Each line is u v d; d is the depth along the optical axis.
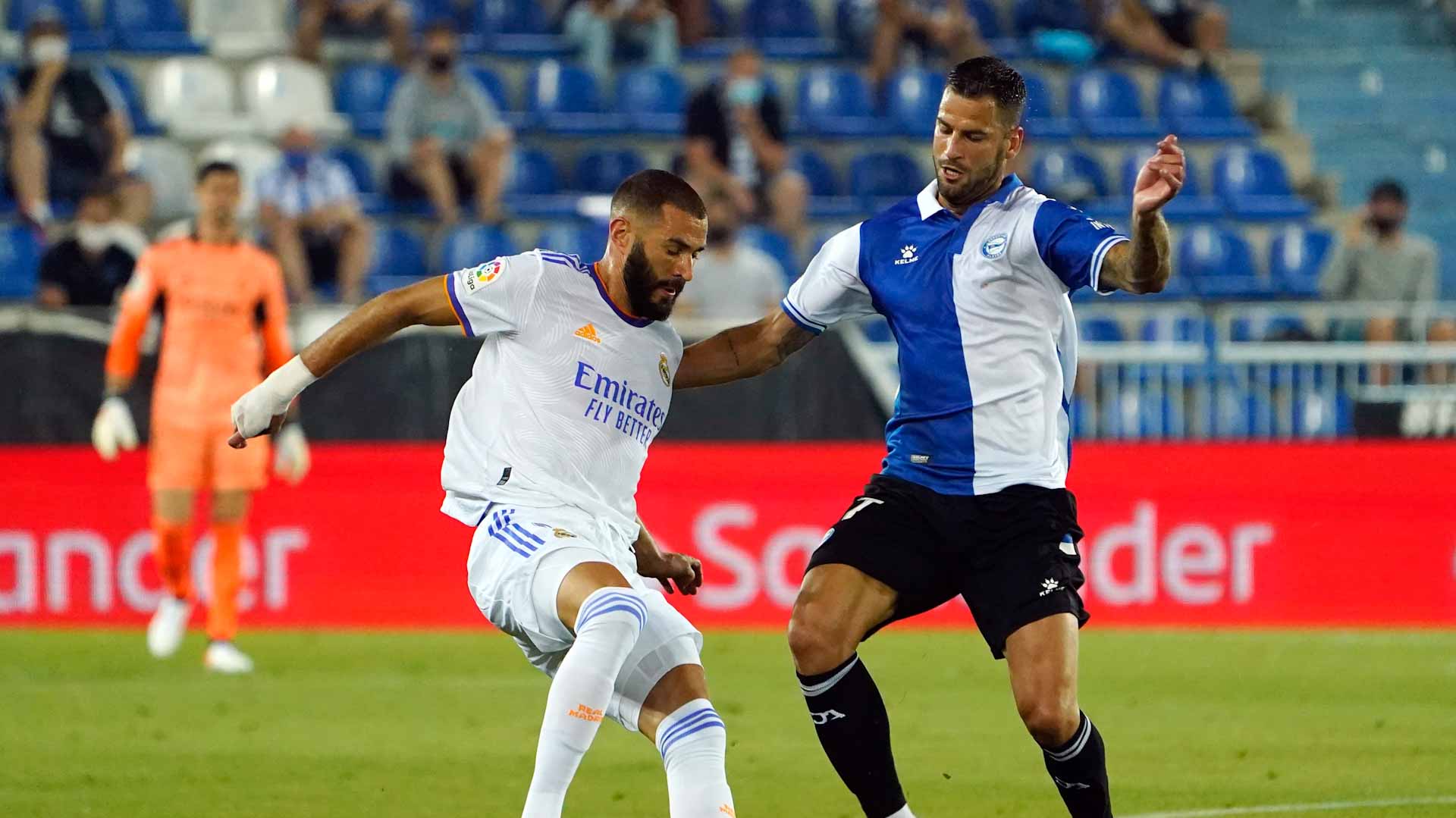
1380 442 43.38
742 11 68.56
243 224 52.72
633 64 64.62
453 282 17.20
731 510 42.75
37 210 52.66
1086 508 42.88
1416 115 71.38
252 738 27.14
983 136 17.27
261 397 17.50
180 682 33.62
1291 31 75.25
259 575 42.69
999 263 17.38
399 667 36.06
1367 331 45.75
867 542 17.45
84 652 38.19
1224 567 43.12
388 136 56.44
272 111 58.38
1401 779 23.66
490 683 33.72
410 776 23.94
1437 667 36.12
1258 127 70.12
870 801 17.58
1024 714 16.44
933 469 17.56
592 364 17.08
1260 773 24.09
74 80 53.59
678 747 16.03
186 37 62.16
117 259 45.78
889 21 65.19
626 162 60.81
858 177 62.16
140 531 42.28
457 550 42.72
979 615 17.30
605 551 16.95
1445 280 67.12
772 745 26.59
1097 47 68.75
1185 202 63.34
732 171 57.19
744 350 18.84
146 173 55.62
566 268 17.27
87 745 26.44
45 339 41.91
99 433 35.25
